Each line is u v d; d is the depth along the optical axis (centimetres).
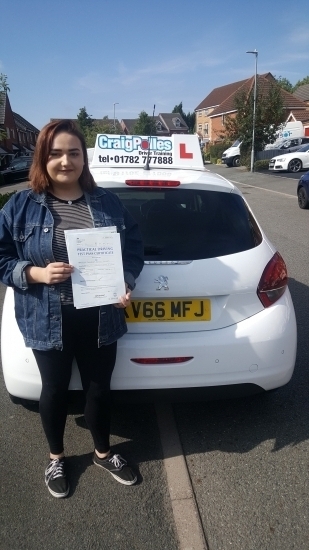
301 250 821
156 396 284
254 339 282
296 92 5703
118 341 275
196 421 328
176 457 291
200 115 7212
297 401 350
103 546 229
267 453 295
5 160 4944
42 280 224
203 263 282
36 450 299
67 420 329
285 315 294
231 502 256
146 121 5481
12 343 279
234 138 3550
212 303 283
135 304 278
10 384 281
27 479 274
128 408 344
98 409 263
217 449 299
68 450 298
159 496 260
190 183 316
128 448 300
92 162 388
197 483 271
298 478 273
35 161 229
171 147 407
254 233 313
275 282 295
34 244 226
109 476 275
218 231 301
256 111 3136
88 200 236
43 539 233
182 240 293
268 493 262
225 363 280
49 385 252
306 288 600
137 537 234
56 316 233
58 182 229
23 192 233
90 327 243
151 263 279
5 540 232
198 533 236
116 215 243
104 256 230
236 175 2814
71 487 267
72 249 226
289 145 3309
